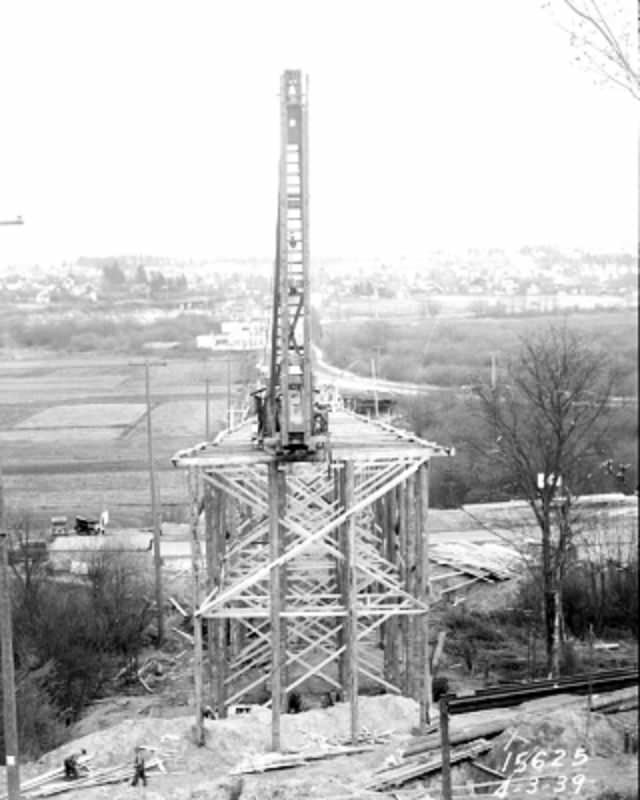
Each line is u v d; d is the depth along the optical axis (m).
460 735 18.33
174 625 32.56
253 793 17.19
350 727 20.53
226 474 22.69
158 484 48.00
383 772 17.72
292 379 21.06
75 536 41.94
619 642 30.84
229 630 26.56
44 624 27.22
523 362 61.62
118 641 29.33
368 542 27.97
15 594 29.06
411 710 21.22
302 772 18.33
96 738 20.41
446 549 38.81
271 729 20.11
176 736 20.17
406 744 18.95
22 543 36.84
